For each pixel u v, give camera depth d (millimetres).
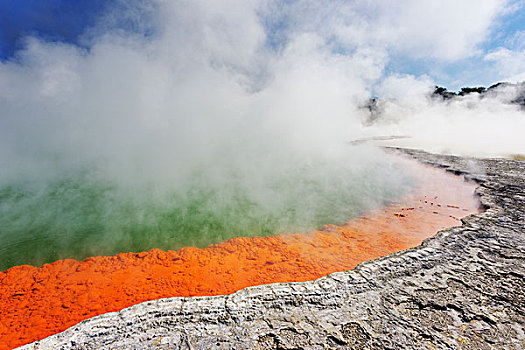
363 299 3660
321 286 3932
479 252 4664
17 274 5734
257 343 3014
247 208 9836
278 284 4020
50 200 10438
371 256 5992
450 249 4797
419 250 4816
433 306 3480
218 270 5703
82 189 11641
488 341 2895
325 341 3000
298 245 6750
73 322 4188
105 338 3123
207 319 3377
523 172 10094
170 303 3637
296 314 3441
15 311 4496
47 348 3004
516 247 4734
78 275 5629
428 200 8883
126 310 3518
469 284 3854
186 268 5816
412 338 2984
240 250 6641
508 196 7555
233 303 3635
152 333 3191
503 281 3869
